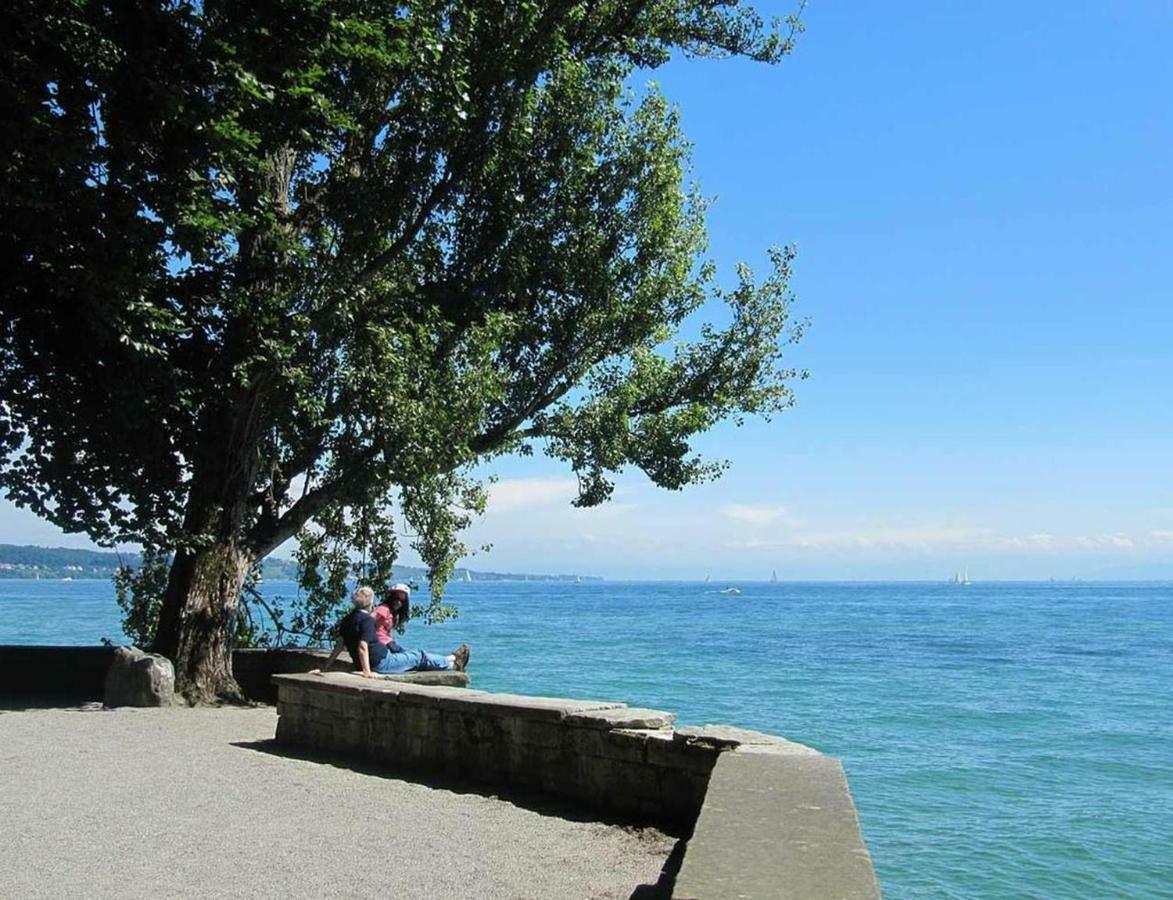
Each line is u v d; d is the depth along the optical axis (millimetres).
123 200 12367
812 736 25938
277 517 16625
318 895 5383
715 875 3730
